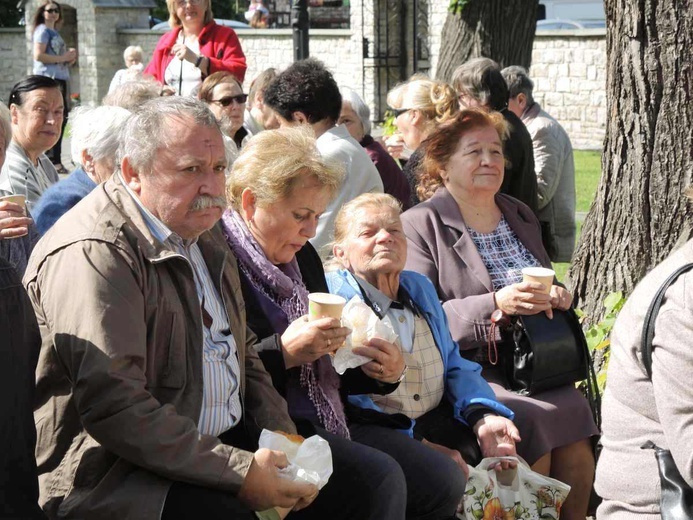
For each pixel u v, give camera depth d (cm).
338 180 524
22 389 382
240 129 1022
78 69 3997
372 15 3241
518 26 1484
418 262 655
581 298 828
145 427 406
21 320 385
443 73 1500
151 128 439
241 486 414
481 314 629
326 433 509
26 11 3906
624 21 761
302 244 531
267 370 501
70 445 429
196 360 441
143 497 410
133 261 424
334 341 496
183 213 441
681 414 409
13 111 774
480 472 546
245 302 523
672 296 417
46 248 430
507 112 914
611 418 450
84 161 627
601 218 807
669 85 748
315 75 769
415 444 535
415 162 857
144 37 3825
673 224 762
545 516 558
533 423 610
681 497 414
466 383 593
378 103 3294
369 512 483
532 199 911
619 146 785
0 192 726
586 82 2833
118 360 407
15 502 379
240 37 3547
